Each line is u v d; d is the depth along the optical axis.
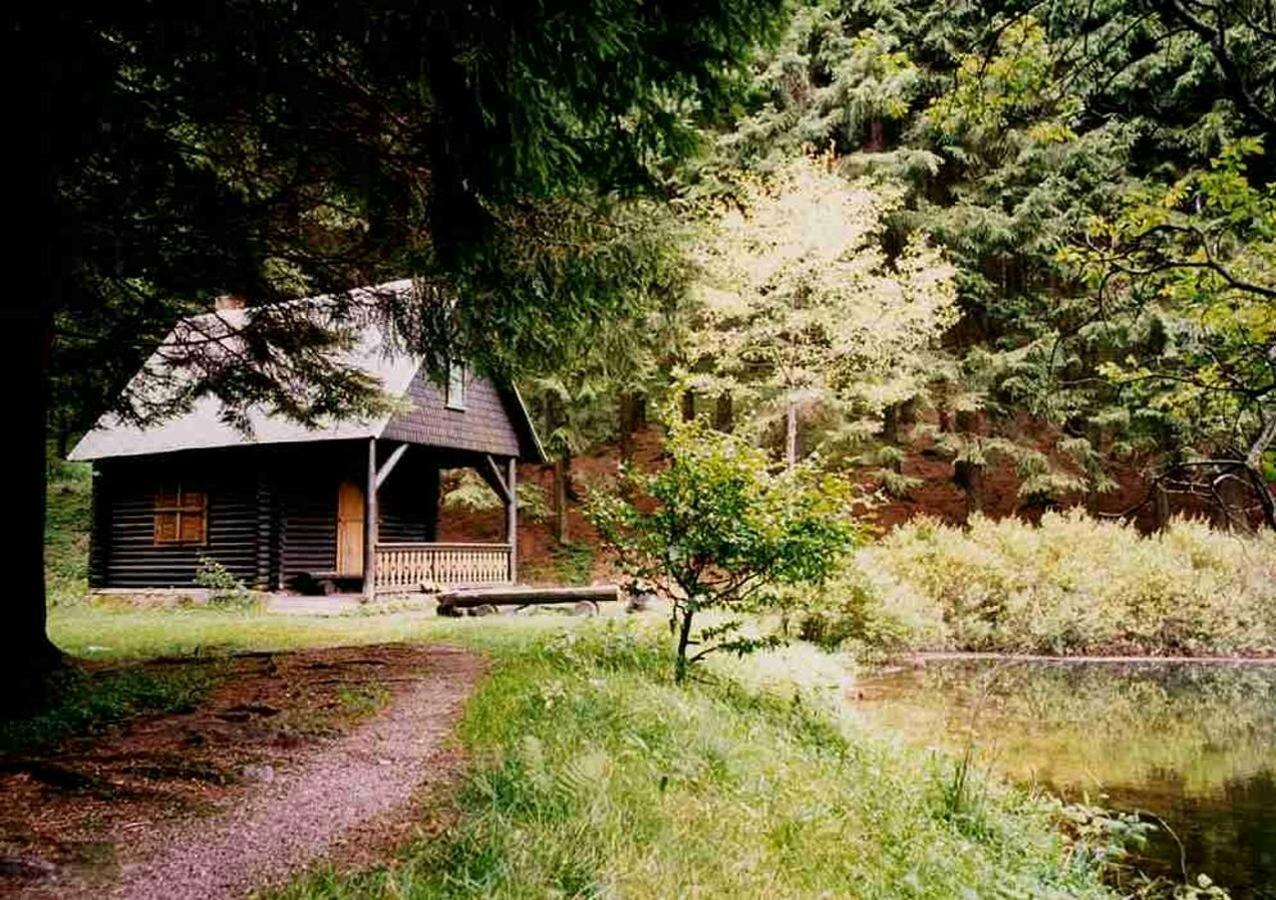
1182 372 5.35
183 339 8.98
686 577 8.34
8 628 6.67
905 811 5.79
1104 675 14.98
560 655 8.69
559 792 4.33
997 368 23.80
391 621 14.06
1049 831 6.50
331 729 6.00
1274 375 4.84
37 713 6.29
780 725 7.70
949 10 6.20
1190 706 12.21
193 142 7.01
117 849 3.83
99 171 6.64
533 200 6.89
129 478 19.86
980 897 4.65
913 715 11.07
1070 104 6.09
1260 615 17.58
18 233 6.26
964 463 26.03
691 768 5.18
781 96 25.94
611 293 7.69
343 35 5.02
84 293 7.58
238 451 18.00
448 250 6.18
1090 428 25.42
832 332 20.70
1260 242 5.21
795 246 20.27
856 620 16.52
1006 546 18.91
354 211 7.67
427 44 4.77
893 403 23.42
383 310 8.14
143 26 5.17
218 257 7.46
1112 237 5.52
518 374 9.02
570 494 29.84
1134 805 7.58
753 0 5.59
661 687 7.55
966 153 25.33
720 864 3.96
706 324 21.59
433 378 8.78
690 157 6.24
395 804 4.44
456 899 3.27
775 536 7.88
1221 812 7.39
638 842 3.98
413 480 21.45
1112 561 18.33
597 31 4.66
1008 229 23.75
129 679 7.45
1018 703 12.17
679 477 8.12
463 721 6.20
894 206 21.00
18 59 5.51
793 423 21.69
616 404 31.08
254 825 4.15
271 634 12.22
